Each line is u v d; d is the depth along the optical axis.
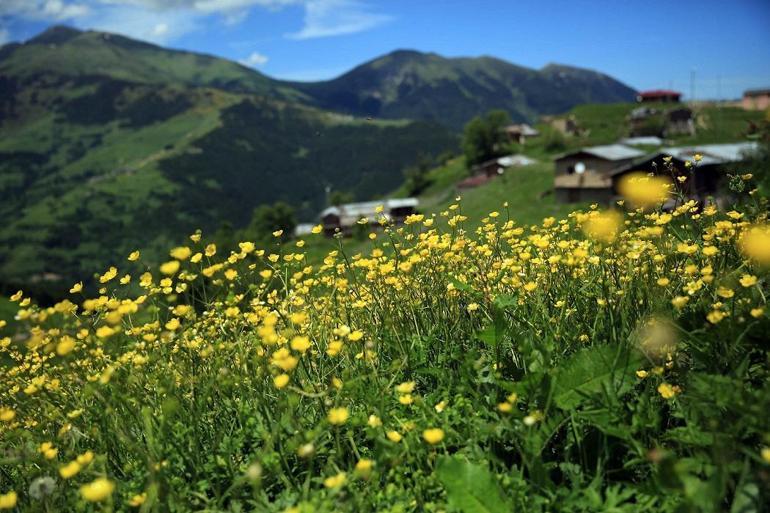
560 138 140.88
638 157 68.69
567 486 2.92
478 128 150.25
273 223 130.25
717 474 2.24
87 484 3.03
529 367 3.24
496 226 5.03
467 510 2.52
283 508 2.76
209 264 3.86
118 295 3.78
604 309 3.64
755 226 3.82
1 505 2.74
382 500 2.72
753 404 2.56
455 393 3.46
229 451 3.15
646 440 2.91
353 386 3.23
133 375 3.42
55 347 3.34
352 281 4.65
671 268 3.86
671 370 3.17
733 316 3.07
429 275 4.29
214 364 3.50
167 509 2.75
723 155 34.91
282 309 4.06
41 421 3.56
